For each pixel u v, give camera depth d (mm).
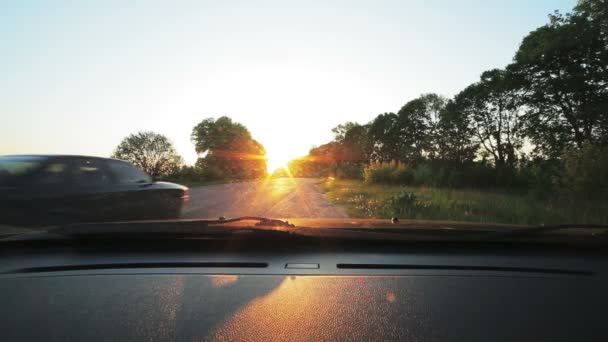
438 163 34000
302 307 1645
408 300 1710
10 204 3984
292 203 12969
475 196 13953
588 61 21625
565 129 22797
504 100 32250
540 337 1379
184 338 1402
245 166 61250
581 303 1647
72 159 4988
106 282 1916
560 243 2330
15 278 1953
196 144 60562
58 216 4453
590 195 9852
